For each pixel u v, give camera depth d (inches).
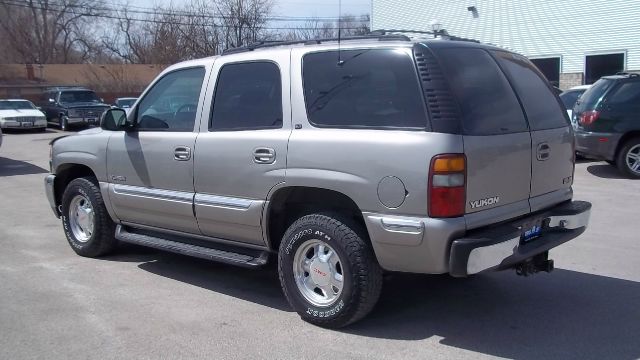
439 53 168.6
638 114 440.5
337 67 181.2
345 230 174.4
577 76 906.7
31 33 2164.1
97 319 191.8
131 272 241.3
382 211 165.3
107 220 253.3
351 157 169.8
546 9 928.3
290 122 186.2
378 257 169.5
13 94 1590.8
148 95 232.8
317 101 181.9
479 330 182.5
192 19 1385.3
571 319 190.7
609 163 490.0
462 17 1040.2
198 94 214.7
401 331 181.8
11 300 208.5
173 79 225.3
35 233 307.3
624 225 310.2
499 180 170.6
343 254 174.2
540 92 198.1
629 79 445.4
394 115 166.9
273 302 207.8
